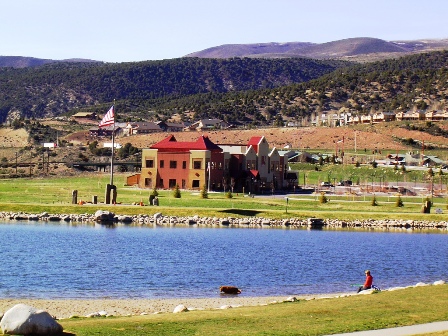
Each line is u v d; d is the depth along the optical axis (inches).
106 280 3287.4
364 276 3595.0
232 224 6087.6
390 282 3442.4
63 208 6338.6
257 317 2066.9
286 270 3730.3
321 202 7352.4
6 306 2659.9
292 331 1856.5
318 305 2278.5
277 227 6018.7
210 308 2613.2
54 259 3838.6
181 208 6456.7
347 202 7460.6
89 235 4990.2
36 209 6284.5
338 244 4928.6
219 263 3897.6
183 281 3321.9
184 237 5044.3
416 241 5221.5
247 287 3225.9
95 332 1836.9
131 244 4569.4
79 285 3152.1
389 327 1902.1
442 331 1841.8
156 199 6707.7
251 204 6978.4
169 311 2600.9
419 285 2847.0
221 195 7790.4
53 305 2706.7
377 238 5369.1
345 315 2074.3
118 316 2256.4
